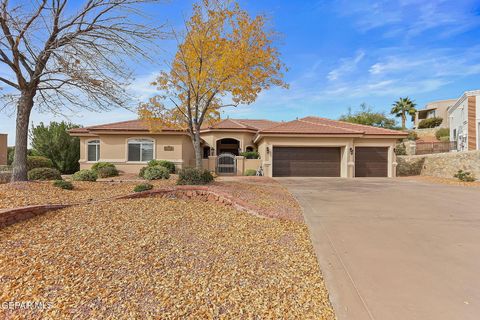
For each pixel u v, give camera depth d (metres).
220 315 3.30
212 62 12.31
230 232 6.44
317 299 3.70
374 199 10.94
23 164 9.51
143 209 7.56
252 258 5.03
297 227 7.02
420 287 3.99
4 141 20.62
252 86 12.98
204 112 13.19
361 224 7.31
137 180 14.44
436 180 18.12
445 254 5.23
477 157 17.78
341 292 3.88
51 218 6.32
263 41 12.55
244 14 12.31
